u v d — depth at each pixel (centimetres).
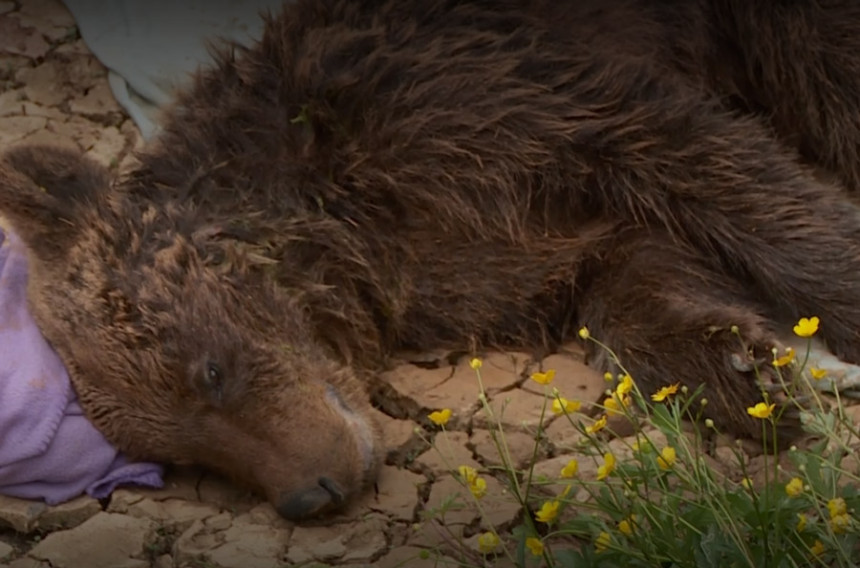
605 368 942
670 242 959
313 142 943
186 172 945
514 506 827
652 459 762
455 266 959
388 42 975
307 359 872
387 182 939
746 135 959
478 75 960
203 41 1128
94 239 878
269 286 884
